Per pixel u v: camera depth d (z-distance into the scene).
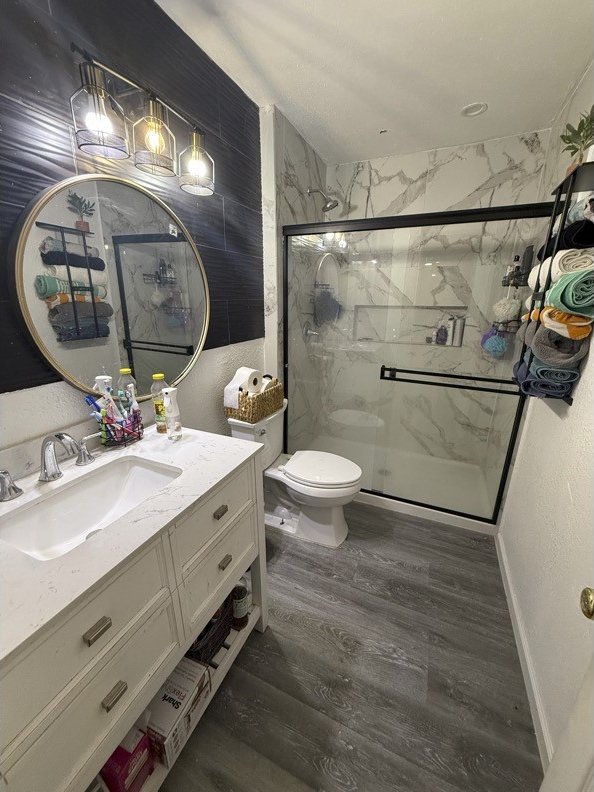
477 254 2.18
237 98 1.65
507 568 1.63
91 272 1.06
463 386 2.21
